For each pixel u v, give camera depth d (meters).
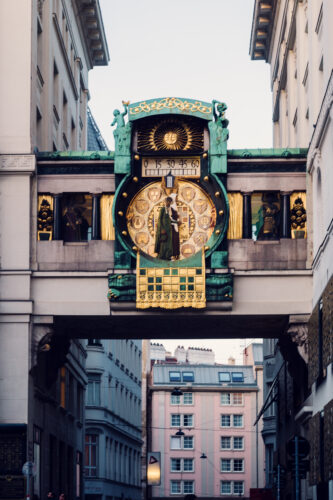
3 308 36.62
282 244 37.06
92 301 36.84
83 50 58.06
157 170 37.28
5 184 37.25
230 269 36.59
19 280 36.84
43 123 42.88
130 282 36.53
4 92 37.78
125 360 84.50
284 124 52.06
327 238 32.53
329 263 32.19
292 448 26.45
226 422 112.75
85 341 60.25
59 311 36.81
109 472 74.75
